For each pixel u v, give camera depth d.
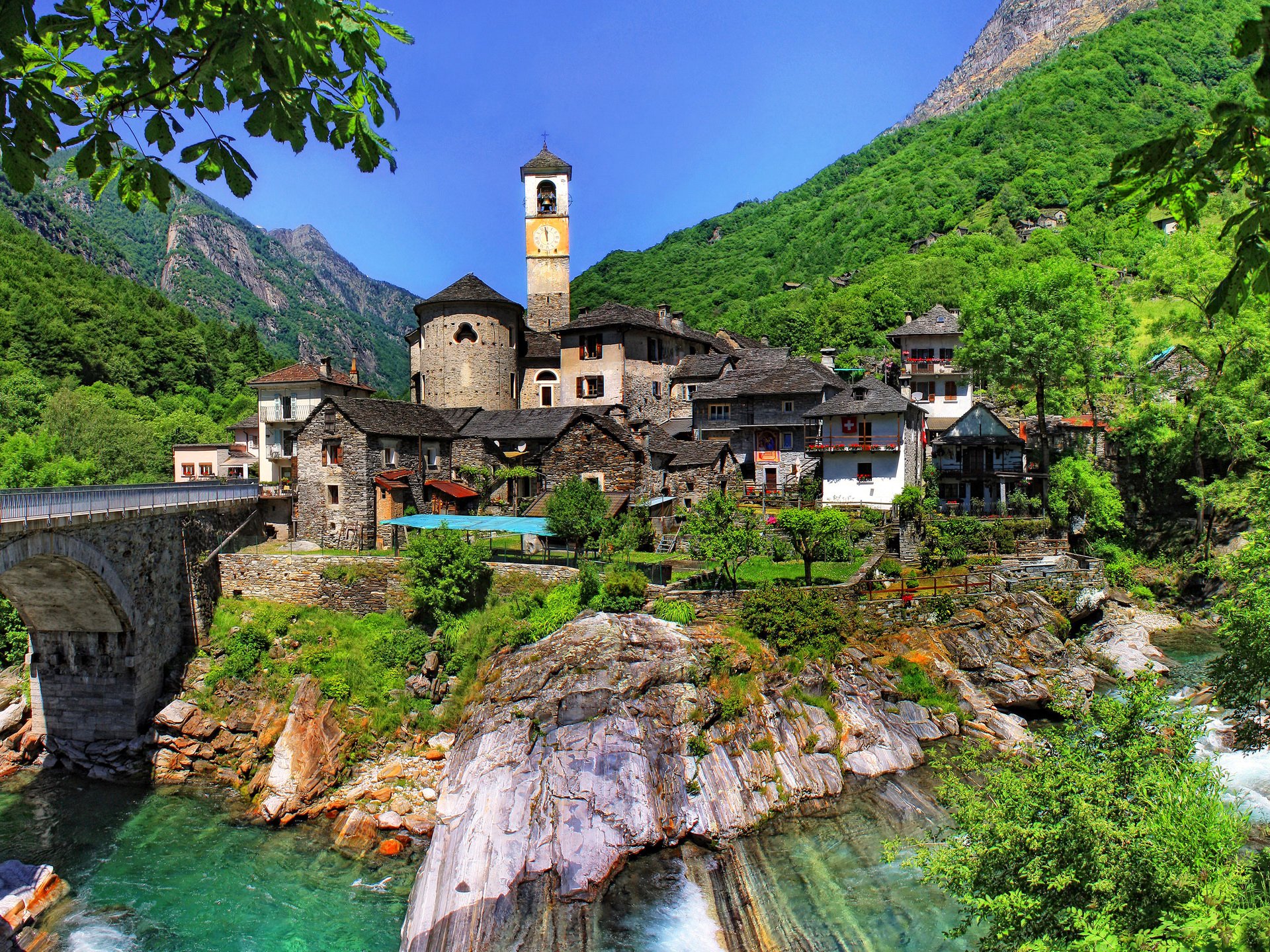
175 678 36.34
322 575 40.16
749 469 58.09
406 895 24.50
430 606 37.84
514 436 54.00
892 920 21.52
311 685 33.84
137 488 34.72
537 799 25.61
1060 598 41.91
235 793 31.31
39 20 5.73
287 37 5.73
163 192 6.40
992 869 15.60
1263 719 28.02
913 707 32.56
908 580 39.88
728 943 20.95
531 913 22.09
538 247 76.88
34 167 6.12
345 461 46.41
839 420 51.19
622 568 36.88
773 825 26.50
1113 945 12.40
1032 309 54.38
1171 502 56.28
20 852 27.30
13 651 38.44
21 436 58.22
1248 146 6.00
